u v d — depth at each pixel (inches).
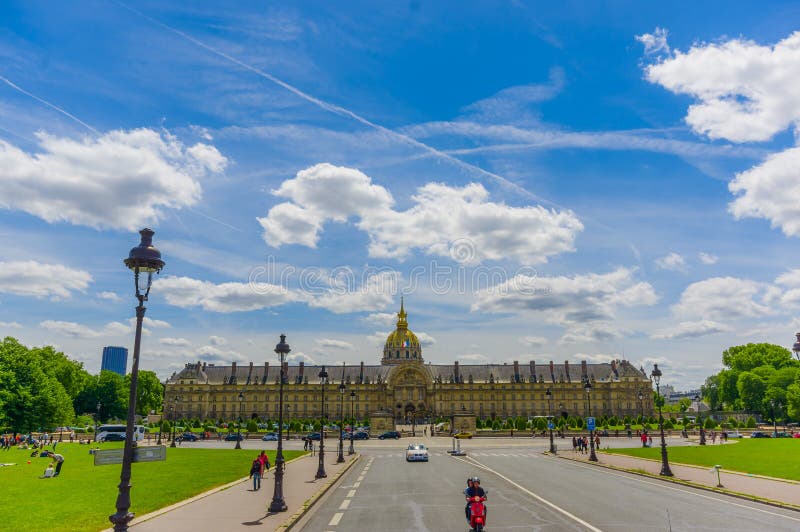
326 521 973.8
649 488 1403.8
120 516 703.1
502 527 893.8
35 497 1251.2
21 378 3617.1
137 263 757.3
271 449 3270.2
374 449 3385.8
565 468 2011.6
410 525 927.7
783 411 5698.8
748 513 1026.1
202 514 1029.2
